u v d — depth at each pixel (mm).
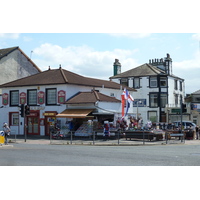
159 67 57719
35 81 37438
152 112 53844
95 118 33250
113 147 23469
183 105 28984
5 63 45219
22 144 26516
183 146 24906
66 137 32094
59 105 34875
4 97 39406
